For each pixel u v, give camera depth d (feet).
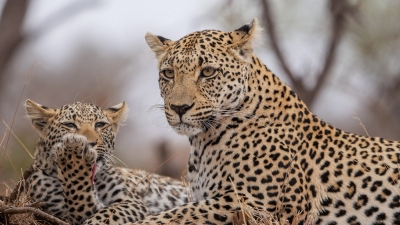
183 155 88.84
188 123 37.68
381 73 95.86
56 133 42.63
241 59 38.70
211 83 38.04
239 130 38.60
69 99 126.93
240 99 38.65
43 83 131.54
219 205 36.96
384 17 93.25
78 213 38.81
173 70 38.65
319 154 38.99
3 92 99.76
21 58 141.18
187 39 39.24
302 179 37.99
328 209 38.29
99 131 43.37
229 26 89.25
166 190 47.29
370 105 95.61
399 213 37.93
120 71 130.21
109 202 43.04
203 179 39.19
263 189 37.47
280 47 87.04
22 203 38.81
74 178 38.06
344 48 95.71
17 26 97.86
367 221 38.14
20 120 96.89
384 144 39.83
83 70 145.69
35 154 43.37
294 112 39.70
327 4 87.61
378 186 38.29
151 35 40.81
